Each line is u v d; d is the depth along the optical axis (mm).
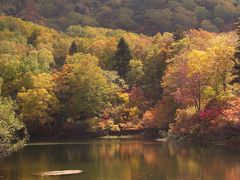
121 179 37219
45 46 122188
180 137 68250
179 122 69438
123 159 50281
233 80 61906
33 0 183875
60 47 123625
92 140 78562
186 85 71125
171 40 101812
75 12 181625
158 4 174875
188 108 70125
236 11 162500
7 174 40625
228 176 37188
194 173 39031
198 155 50656
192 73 68000
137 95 90312
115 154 55406
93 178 38031
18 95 80500
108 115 87438
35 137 83625
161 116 79875
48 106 83312
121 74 104750
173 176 37875
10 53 105562
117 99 90875
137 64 100562
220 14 161375
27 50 114750
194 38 93625
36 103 80688
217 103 64875
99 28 160500
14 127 42812
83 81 86188
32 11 177875
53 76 87188
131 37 137125
